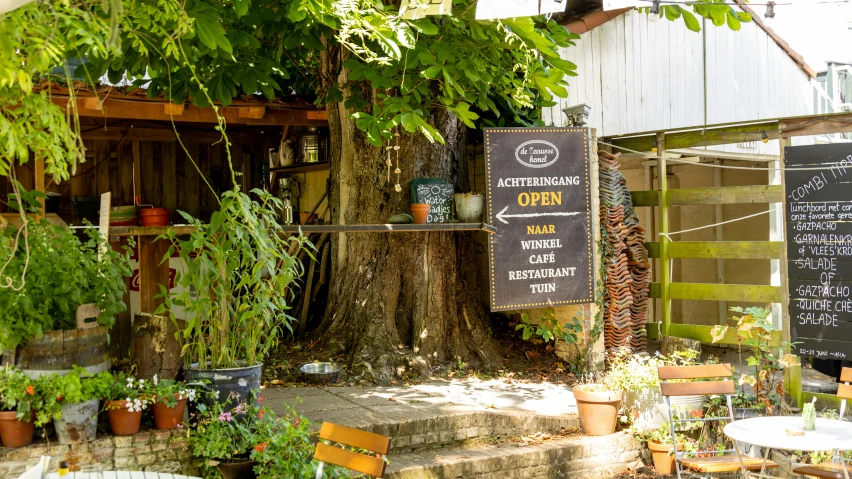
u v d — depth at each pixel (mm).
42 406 5008
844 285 7617
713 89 11164
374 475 4332
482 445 6887
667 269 9156
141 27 5180
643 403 7344
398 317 8984
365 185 9047
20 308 5281
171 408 5430
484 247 10297
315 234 10414
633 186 11852
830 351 7676
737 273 11523
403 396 7680
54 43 3666
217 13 5289
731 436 5172
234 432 5539
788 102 12352
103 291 5672
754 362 7598
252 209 6016
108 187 10172
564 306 9125
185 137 10688
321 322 9453
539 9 5020
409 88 7172
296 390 7785
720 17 7289
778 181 11258
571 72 7023
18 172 9258
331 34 6633
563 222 8492
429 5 5621
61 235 5602
